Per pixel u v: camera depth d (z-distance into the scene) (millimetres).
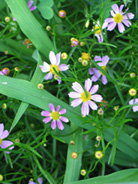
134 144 225
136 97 241
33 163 238
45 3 241
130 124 262
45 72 223
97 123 213
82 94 211
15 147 264
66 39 269
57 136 225
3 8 271
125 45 272
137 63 248
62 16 242
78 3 290
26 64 258
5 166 254
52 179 229
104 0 263
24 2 229
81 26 289
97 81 259
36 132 248
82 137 230
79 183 201
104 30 250
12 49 262
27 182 263
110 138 224
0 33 250
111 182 199
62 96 249
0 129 214
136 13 268
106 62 236
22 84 214
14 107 234
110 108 259
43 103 216
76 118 220
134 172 202
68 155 223
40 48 234
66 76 243
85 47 272
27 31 228
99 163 265
